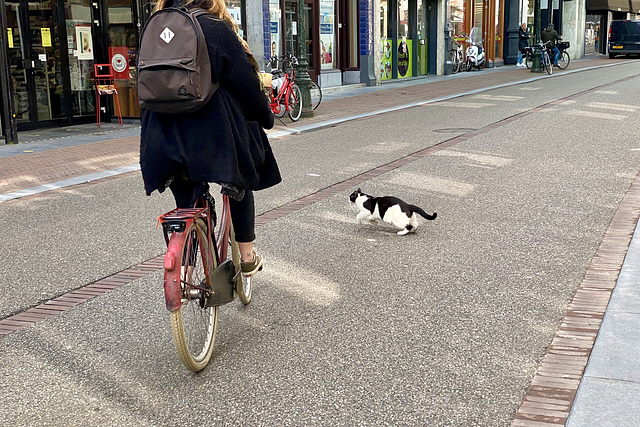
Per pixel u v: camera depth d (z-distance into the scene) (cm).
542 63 2852
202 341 362
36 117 1441
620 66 3228
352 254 555
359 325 413
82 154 1120
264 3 1841
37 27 1432
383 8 2483
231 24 342
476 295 455
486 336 391
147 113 340
